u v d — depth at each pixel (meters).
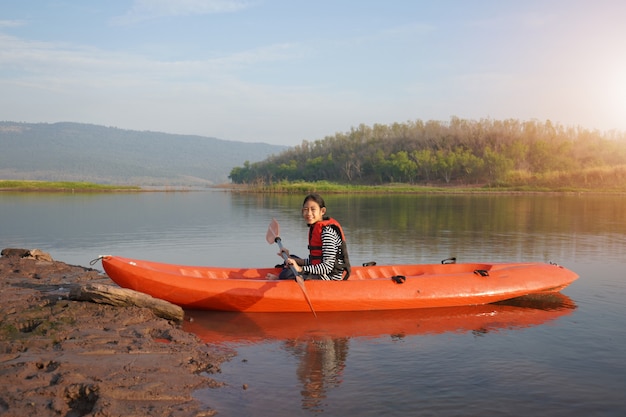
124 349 4.39
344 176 98.69
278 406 3.59
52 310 5.34
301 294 6.02
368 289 6.18
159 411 3.37
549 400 3.74
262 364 4.41
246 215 20.45
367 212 21.91
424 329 5.51
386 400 3.72
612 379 4.13
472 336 5.26
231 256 10.17
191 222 17.23
